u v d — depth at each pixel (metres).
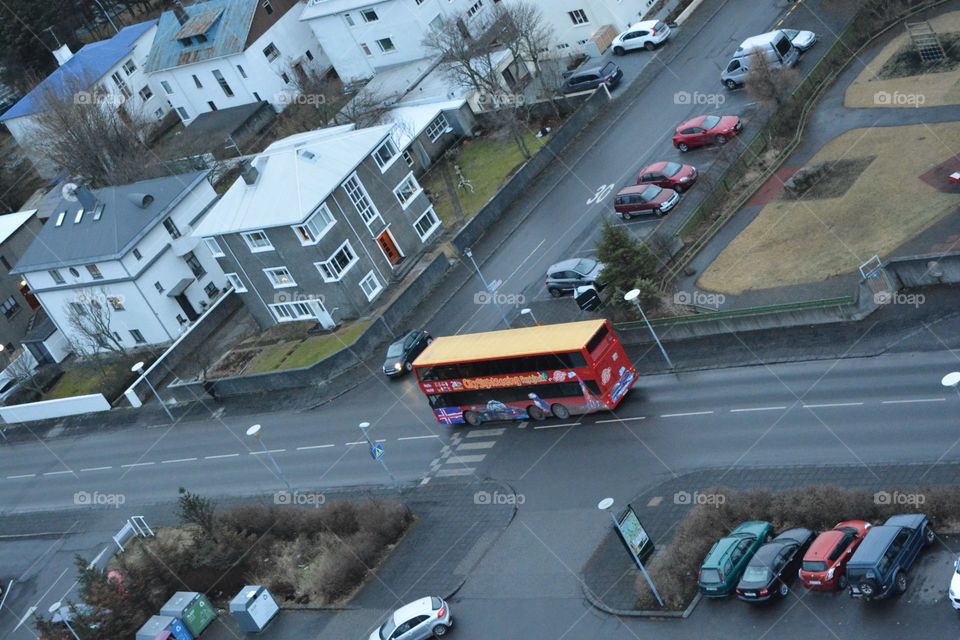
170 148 127.69
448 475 70.94
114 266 101.88
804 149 81.38
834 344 64.00
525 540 62.59
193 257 106.06
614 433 66.62
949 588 45.41
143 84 139.62
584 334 67.31
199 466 85.44
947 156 72.94
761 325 68.00
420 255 96.06
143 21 159.88
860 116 81.19
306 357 90.56
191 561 72.62
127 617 70.44
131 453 91.69
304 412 85.69
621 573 57.16
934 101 78.62
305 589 68.06
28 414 103.75
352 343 87.50
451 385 73.19
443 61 109.50
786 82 84.06
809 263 70.50
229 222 93.94
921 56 83.12
